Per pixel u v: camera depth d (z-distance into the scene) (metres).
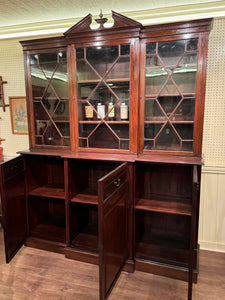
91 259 2.04
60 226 2.41
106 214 1.47
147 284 1.81
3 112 2.72
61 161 2.45
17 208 2.10
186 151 1.80
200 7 1.98
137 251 1.98
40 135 2.19
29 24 2.43
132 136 1.86
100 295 1.48
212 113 2.06
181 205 1.93
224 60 1.97
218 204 2.16
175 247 2.04
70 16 2.28
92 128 1.98
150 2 1.98
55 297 1.68
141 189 2.12
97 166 2.31
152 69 1.77
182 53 1.69
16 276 1.89
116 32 1.76
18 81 2.59
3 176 1.89
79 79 1.94
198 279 1.85
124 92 1.84
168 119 1.79
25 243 2.29
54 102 2.09
